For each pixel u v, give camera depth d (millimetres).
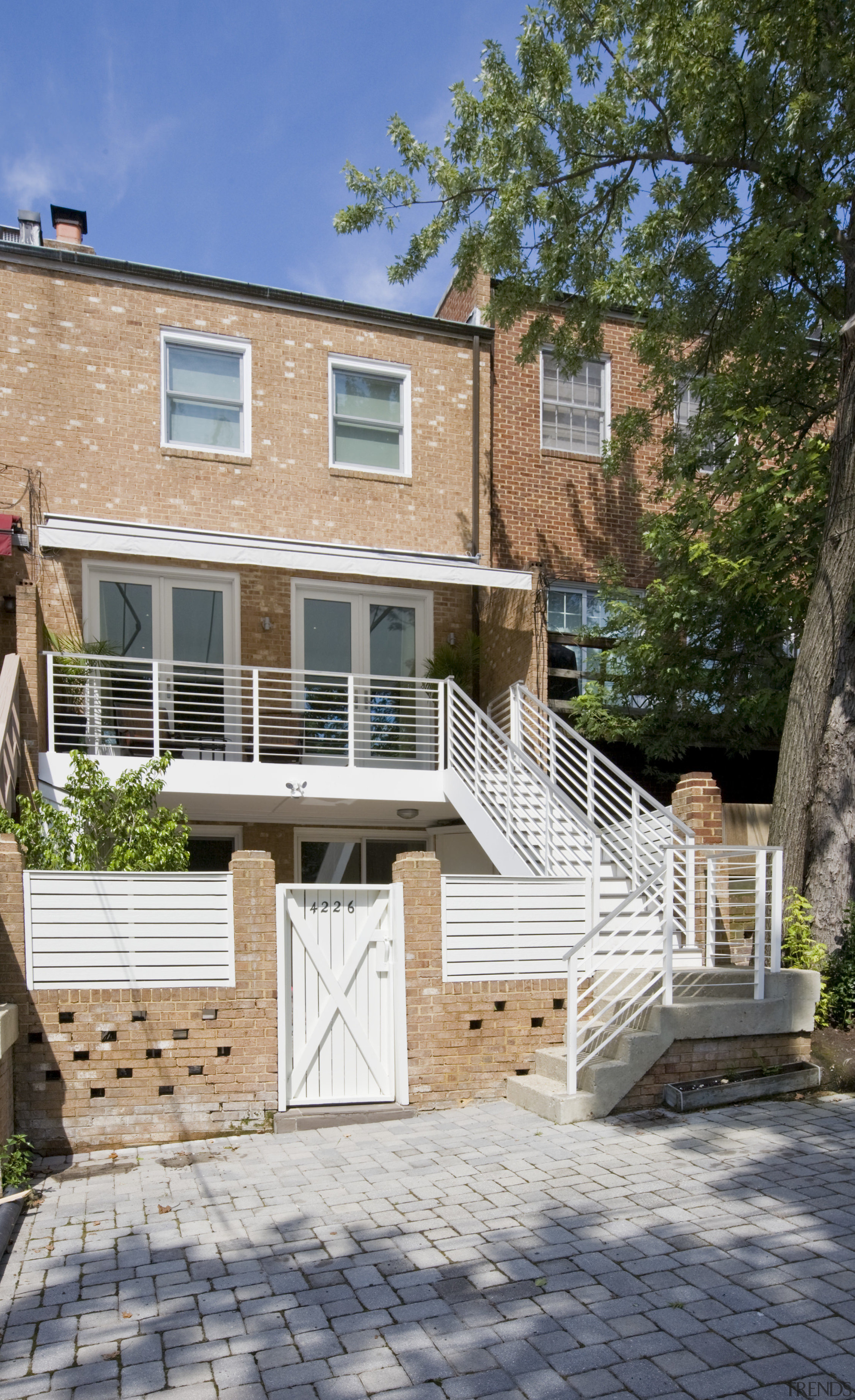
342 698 14930
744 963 10586
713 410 14117
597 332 14656
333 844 14984
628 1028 8875
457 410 15711
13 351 13453
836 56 11477
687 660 14273
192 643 14281
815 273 13711
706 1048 8711
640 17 12508
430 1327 4797
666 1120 8094
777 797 10914
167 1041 8141
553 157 13586
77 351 13719
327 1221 6152
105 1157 7680
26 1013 7867
